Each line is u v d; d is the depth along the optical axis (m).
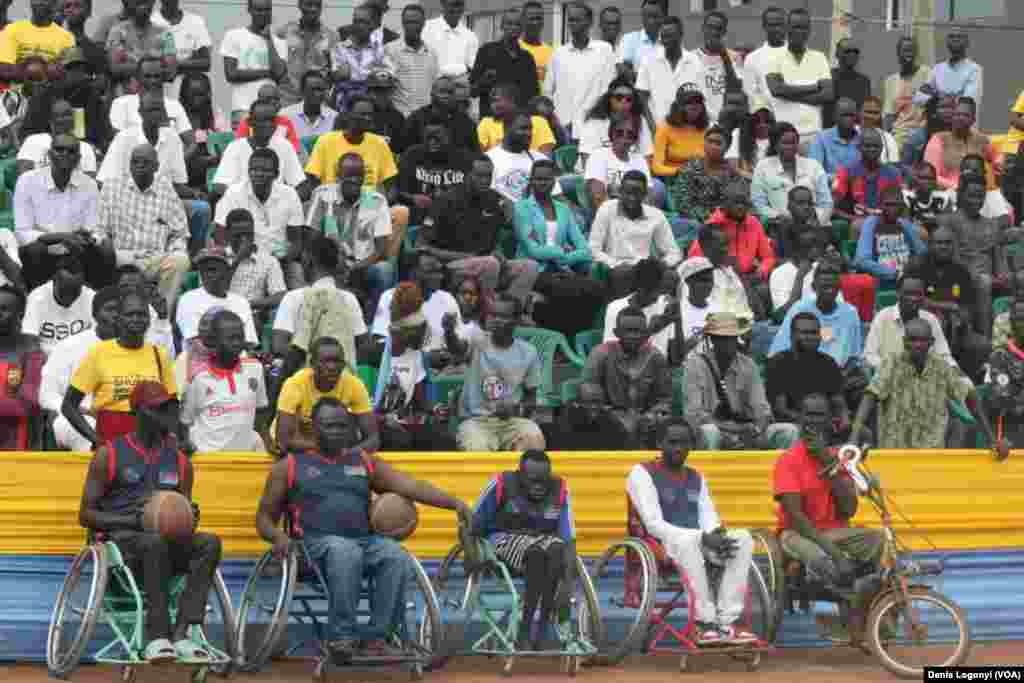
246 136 47.31
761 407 38.88
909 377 39.00
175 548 30.62
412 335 38.31
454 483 35.00
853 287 45.59
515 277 43.59
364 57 52.12
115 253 42.03
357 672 32.34
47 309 38.66
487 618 32.44
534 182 45.50
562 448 38.09
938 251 45.94
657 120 53.28
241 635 31.62
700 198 48.88
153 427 31.67
